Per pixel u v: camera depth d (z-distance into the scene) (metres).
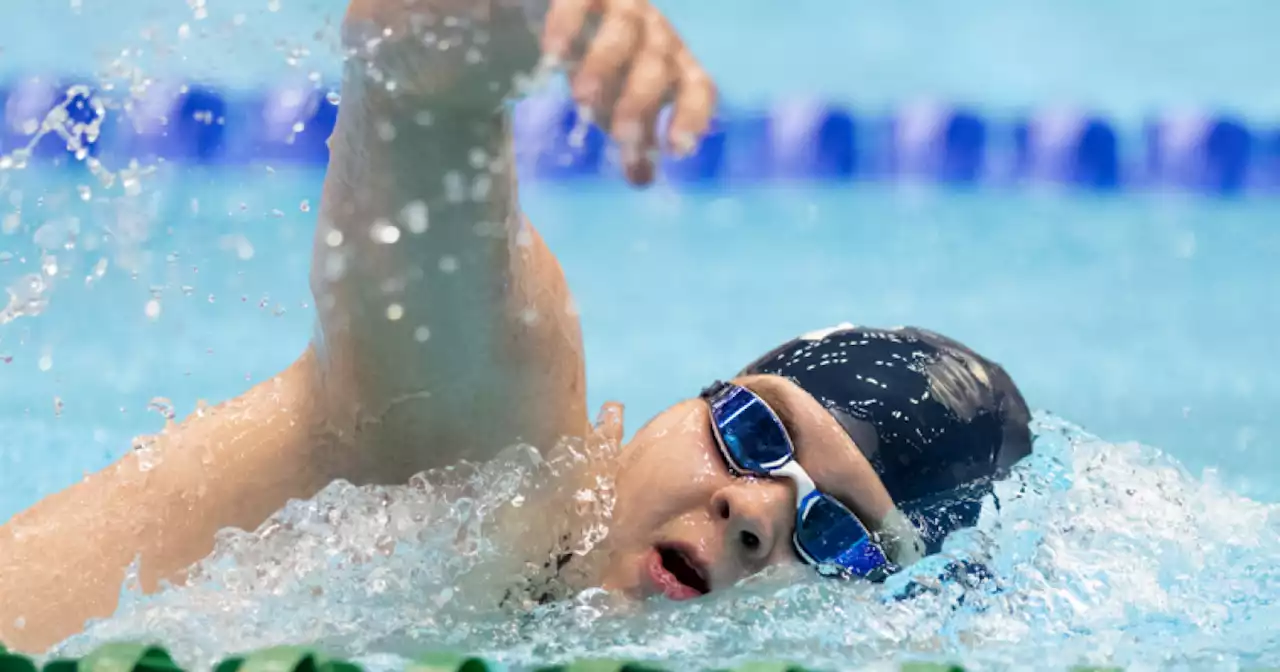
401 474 4.17
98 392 8.12
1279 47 19.86
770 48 19.83
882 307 11.71
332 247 3.78
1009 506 4.90
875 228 15.31
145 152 13.14
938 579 4.54
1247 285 12.74
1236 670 3.88
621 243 14.27
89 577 4.05
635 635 4.11
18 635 3.91
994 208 16.55
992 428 5.06
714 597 4.38
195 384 8.30
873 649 4.07
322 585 4.08
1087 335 10.98
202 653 3.74
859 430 4.70
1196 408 9.11
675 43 3.08
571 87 3.05
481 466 4.16
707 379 9.60
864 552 4.55
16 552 4.09
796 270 13.20
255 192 13.37
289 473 4.20
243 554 4.13
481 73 3.35
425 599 4.12
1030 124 18.20
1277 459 8.05
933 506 4.75
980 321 11.38
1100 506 5.19
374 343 3.87
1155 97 18.75
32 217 9.05
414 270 3.71
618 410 5.04
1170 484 5.65
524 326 3.99
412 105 3.51
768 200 16.91
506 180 3.72
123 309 9.64
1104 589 4.59
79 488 4.38
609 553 4.51
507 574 4.25
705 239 14.64
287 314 9.71
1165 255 14.06
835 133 18.08
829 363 4.96
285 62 4.36
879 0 21.41
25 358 8.76
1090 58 19.72
